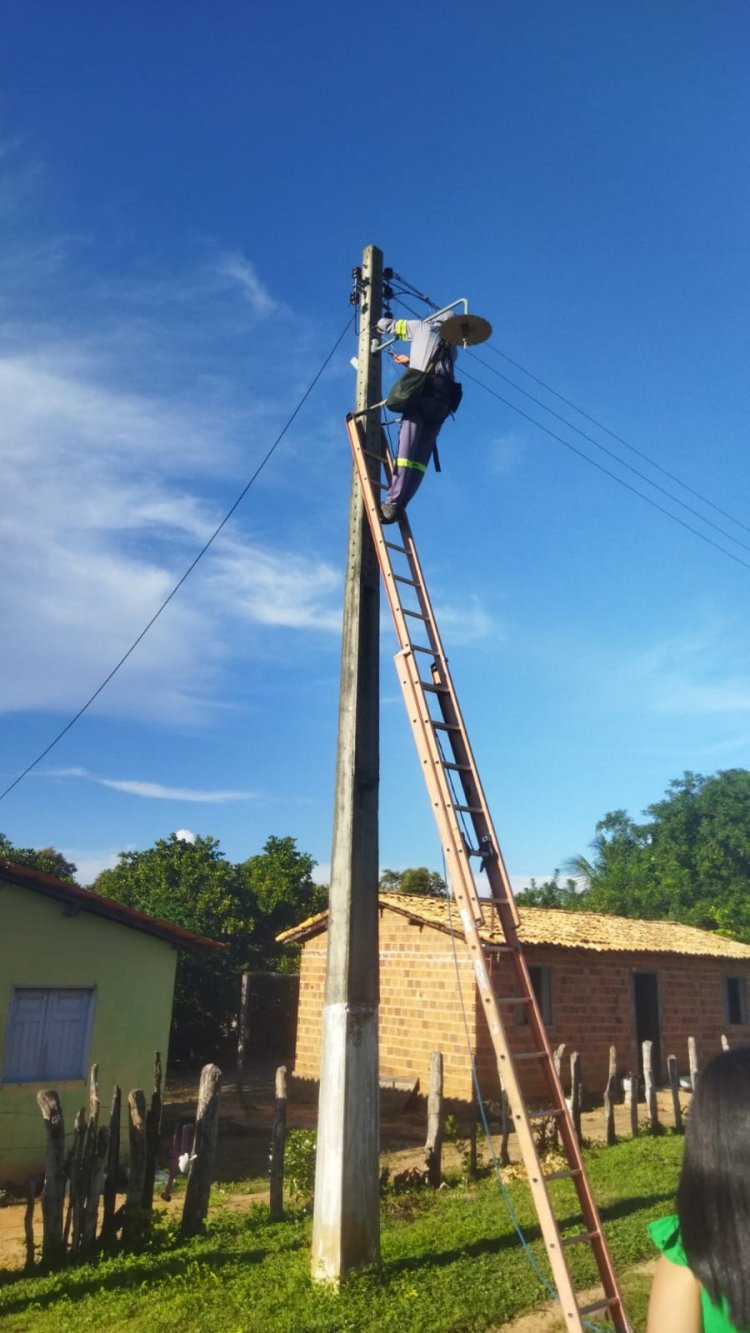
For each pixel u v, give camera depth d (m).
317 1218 7.77
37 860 32.69
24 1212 11.77
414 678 6.90
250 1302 7.27
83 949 14.38
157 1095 9.98
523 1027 19.55
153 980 15.06
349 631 9.07
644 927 27.16
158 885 31.61
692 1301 1.89
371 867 8.52
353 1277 7.48
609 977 22.42
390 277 9.86
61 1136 8.95
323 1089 8.02
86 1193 9.03
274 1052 29.83
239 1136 16.55
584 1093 20.95
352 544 9.27
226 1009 28.44
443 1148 14.65
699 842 47.50
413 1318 6.82
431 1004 19.67
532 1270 7.93
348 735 8.76
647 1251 8.59
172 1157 13.23
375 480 8.81
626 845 50.53
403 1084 19.11
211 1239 9.30
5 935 13.67
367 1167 7.83
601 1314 6.95
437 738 6.66
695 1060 17.12
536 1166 5.21
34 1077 13.66
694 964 24.92
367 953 8.28
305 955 23.19
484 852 6.48
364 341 9.54
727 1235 1.75
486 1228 9.27
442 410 8.27
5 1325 7.15
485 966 5.77
